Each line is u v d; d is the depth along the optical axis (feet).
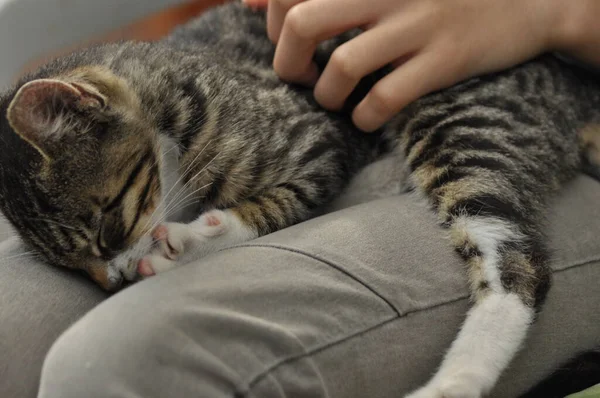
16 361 1.69
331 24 1.97
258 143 1.99
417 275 1.76
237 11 2.28
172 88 1.99
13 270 1.82
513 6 1.99
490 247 1.86
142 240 1.92
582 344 1.82
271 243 1.74
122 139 1.92
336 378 1.65
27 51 2.35
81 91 1.86
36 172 1.85
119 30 2.65
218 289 1.64
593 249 1.86
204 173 1.98
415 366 1.72
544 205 1.93
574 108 2.06
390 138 2.09
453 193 1.92
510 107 1.99
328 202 2.05
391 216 1.85
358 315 1.68
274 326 1.62
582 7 2.00
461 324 1.79
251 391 1.58
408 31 1.96
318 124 2.05
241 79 2.05
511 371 1.80
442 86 2.00
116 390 1.56
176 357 1.57
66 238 1.86
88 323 1.62
